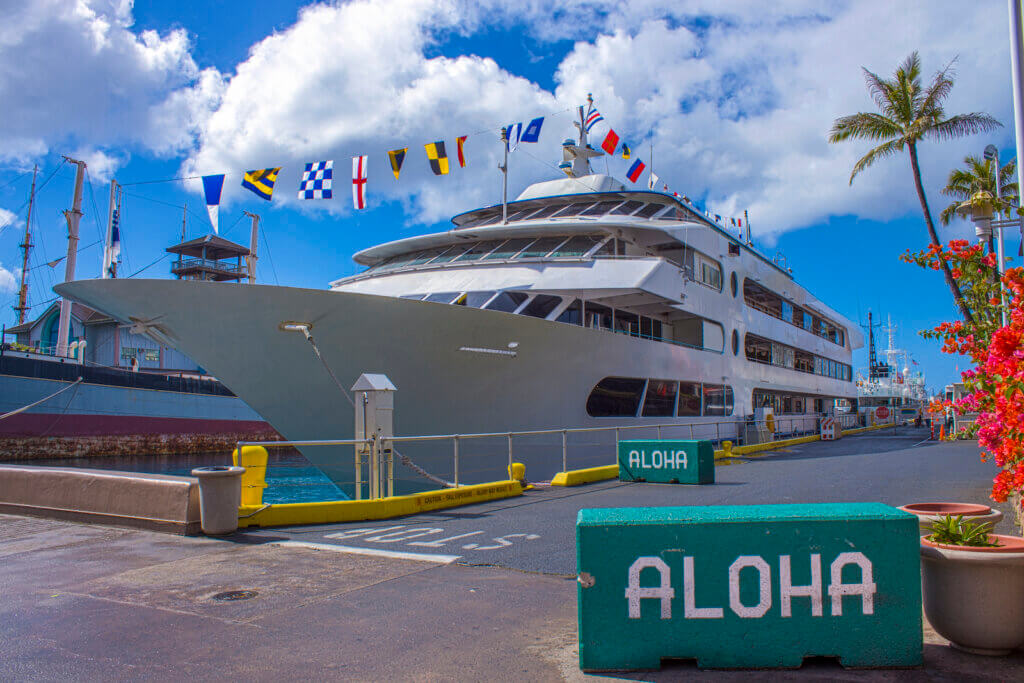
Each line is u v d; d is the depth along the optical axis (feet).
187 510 26.43
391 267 61.31
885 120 70.54
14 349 116.37
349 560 22.49
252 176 42.93
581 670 13.09
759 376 84.58
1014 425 14.03
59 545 24.57
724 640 12.77
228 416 147.54
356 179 44.55
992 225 40.88
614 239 57.82
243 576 20.43
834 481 44.88
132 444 126.52
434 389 43.57
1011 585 12.89
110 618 16.55
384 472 34.27
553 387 49.90
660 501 35.81
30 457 108.47
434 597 18.31
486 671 13.21
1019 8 28.58
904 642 12.57
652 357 60.08
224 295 37.63
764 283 87.76
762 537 12.82
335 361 40.45
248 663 13.71
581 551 13.05
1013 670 12.55
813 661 13.10
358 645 14.70
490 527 28.30
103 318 164.45
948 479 45.32
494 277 53.62
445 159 46.03
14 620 16.38
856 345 144.66
